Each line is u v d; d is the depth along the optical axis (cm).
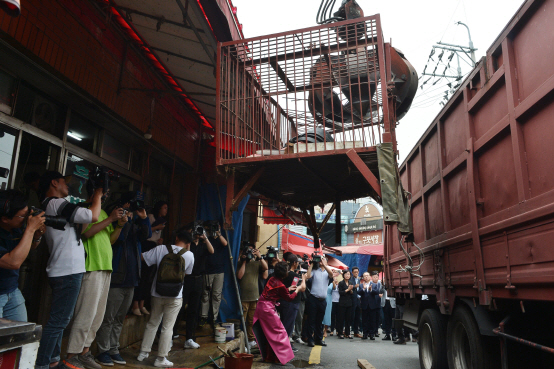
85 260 356
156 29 520
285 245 1595
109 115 529
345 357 690
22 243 243
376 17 490
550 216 256
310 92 571
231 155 563
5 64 392
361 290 1044
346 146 494
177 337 615
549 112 271
